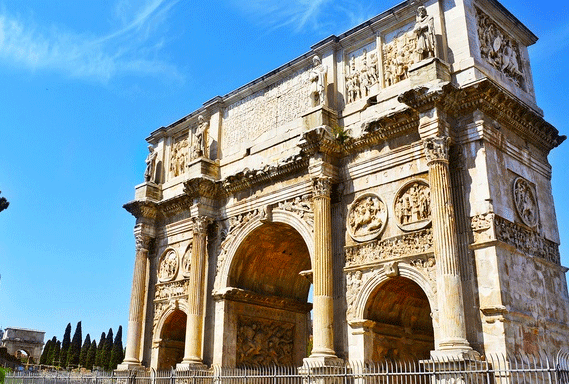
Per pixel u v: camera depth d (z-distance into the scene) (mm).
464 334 21141
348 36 30062
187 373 30141
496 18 28094
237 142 34781
